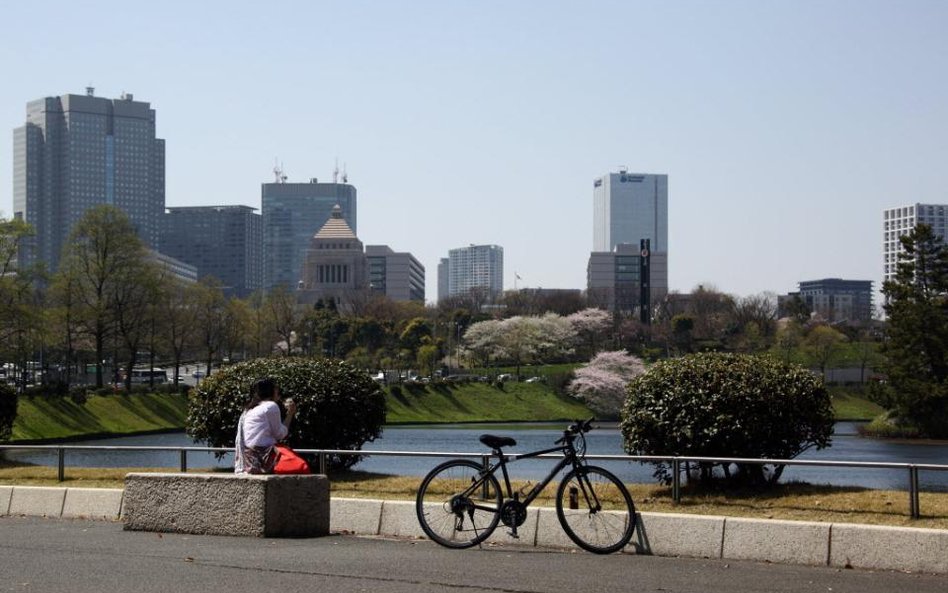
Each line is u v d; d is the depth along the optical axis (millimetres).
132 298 94438
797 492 17000
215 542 15461
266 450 16547
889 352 80812
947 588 12180
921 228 82750
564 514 15109
